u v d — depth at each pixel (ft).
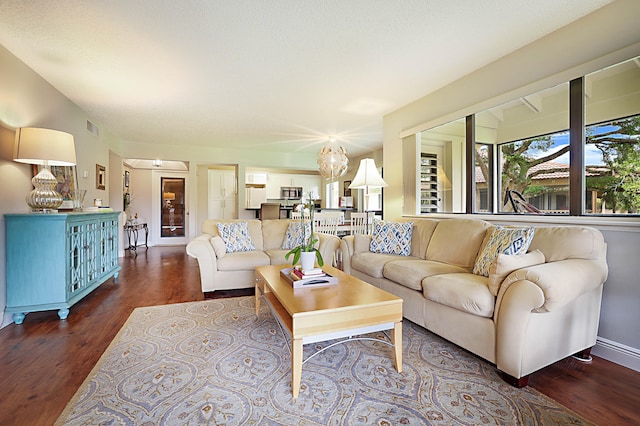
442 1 6.46
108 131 17.13
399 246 10.65
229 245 12.08
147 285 12.51
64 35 7.63
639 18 6.23
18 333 7.63
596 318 6.49
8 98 8.44
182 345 6.99
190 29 7.41
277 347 6.92
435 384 5.49
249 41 7.99
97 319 8.63
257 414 4.65
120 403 4.89
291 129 17.13
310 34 7.69
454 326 6.67
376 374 5.82
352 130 17.34
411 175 13.00
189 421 4.48
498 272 5.79
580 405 4.93
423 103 12.17
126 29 7.38
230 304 9.99
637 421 4.54
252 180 29.14
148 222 25.94
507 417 4.60
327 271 8.54
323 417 4.59
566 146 9.82
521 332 5.28
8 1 6.28
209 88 11.14
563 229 6.67
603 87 7.39
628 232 6.36
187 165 24.98
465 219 9.43
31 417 4.55
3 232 8.13
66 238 8.72
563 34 7.50
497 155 12.27
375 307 5.70
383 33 7.68
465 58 9.04
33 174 9.61
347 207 25.49
